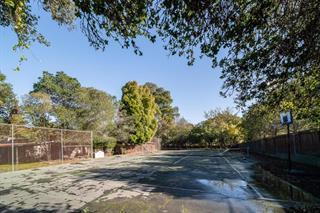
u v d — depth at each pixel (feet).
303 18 13.11
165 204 20.26
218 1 12.20
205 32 13.53
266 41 14.60
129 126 108.27
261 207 18.93
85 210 19.04
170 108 202.18
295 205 19.24
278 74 16.43
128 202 21.08
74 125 88.79
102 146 91.66
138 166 50.47
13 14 12.95
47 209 19.48
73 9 16.62
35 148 58.39
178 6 12.08
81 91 93.66
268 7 12.67
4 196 23.90
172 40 14.52
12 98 85.92
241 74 17.56
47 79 94.99
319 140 34.76
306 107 22.35
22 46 14.30
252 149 92.07
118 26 12.44
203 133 153.58
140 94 120.16
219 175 35.94
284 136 51.29
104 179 33.40
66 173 40.32
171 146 168.14
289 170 34.63
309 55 14.37
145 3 11.70
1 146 53.36
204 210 18.47
